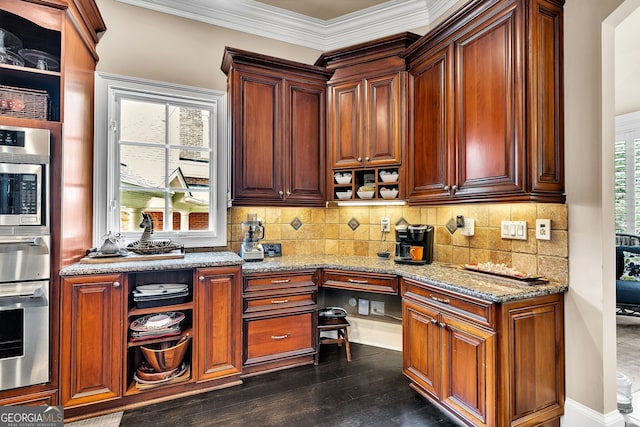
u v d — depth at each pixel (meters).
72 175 2.05
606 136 1.72
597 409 1.71
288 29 3.15
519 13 1.79
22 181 1.77
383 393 2.20
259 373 2.45
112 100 2.53
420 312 2.13
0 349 1.73
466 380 1.78
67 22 1.95
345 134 2.85
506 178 1.85
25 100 1.88
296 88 2.81
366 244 3.09
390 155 2.68
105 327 1.96
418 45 2.47
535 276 1.92
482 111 2.00
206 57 2.84
